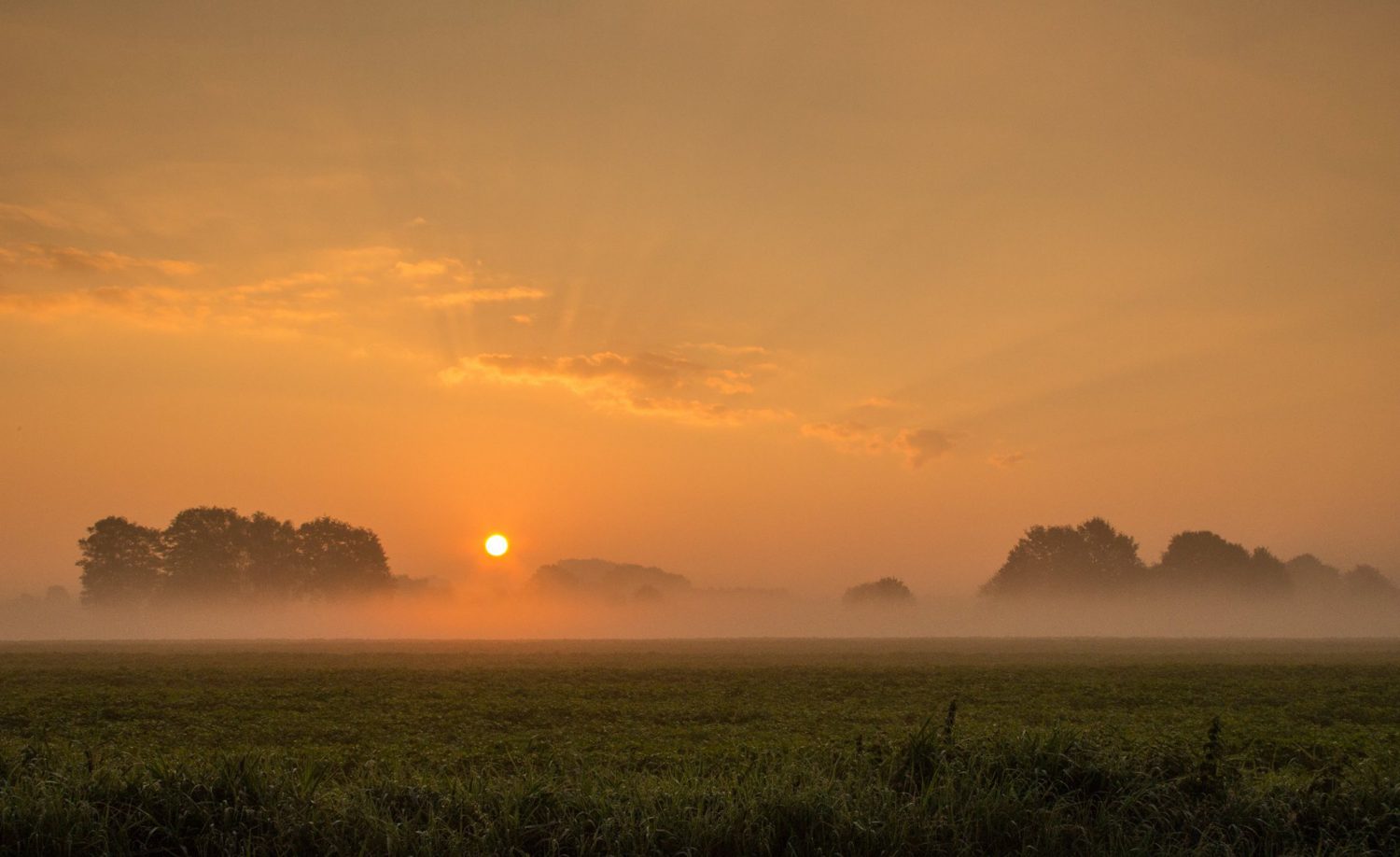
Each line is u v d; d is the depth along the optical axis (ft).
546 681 145.38
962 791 39.14
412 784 41.78
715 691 127.65
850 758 45.11
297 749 68.44
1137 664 195.93
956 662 213.05
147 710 96.53
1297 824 39.11
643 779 42.75
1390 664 193.16
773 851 35.99
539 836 35.83
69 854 33.65
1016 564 611.06
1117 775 41.04
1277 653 265.75
